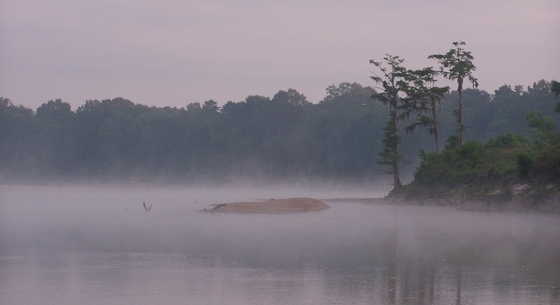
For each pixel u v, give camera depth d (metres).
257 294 19.39
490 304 17.98
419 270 23.64
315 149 158.00
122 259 26.64
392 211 59.28
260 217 52.47
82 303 18.19
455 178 66.06
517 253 28.22
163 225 44.31
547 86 137.12
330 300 18.53
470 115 142.00
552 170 53.22
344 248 30.25
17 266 24.72
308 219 49.69
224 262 25.77
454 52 75.06
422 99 77.06
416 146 141.50
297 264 25.19
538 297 18.88
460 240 33.41
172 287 20.44
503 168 60.78
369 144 147.38
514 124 131.25
